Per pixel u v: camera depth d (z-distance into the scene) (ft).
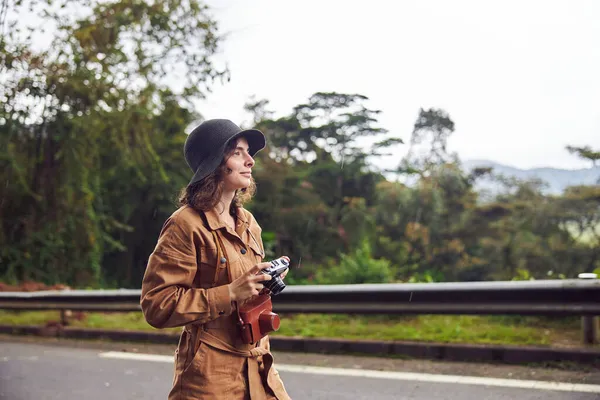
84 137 57.36
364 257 44.14
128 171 81.20
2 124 55.93
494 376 19.11
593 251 88.02
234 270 7.95
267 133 139.95
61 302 31.12
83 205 61.82
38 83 55.11
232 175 8.06
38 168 58.80
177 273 7.70
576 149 92.79
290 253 111.86
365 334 24.29
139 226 94.63
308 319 28.32
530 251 92.12
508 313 20.12
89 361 24.49
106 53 56.44
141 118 58.75
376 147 136.36
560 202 91.35
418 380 19.22
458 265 99.96
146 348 26.73
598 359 19.47
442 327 24.53
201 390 7.72
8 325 32.45
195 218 7.89
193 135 8.12
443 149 133.49
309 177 129.29
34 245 60.49
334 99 141.18
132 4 56.49
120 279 95.25
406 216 108.68
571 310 19.21
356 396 18.02
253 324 7.79
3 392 20.10
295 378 20.31
